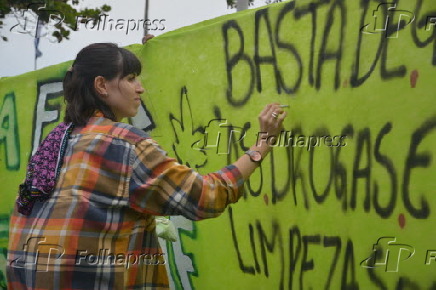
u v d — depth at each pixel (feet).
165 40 10.68
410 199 6.97
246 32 9.18
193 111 10.09
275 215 8.66
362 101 7.53
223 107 9.53
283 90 8.58
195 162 10.05
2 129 15.20
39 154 6.43
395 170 7.14
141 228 6.33
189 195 6.04
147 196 6.07
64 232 5.99
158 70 10.81
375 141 7.36
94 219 6.02
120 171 6.10
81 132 6.37
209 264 9.75
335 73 7.88
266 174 8.81
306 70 8.25
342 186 7.75
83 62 6.59
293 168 8.41
